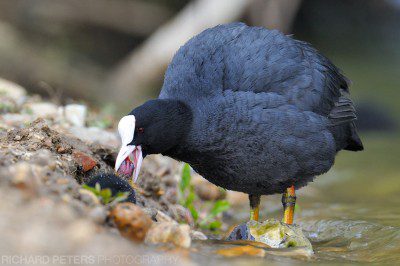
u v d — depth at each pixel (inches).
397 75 1149.7
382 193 604.1
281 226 384.2
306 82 432.5
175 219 458.3
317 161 434.3
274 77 422.6
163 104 399.5
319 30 1337.4
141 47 1104.2
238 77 412.5
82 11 1136.8
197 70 412.2
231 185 437.4
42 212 276.1
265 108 408.8
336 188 633.6
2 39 985.5
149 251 291.3
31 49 1016.2
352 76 1145.4
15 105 560.1
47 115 540.1
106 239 282.5
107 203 324.2
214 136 405.4
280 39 436.8
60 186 308.8
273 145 413.7
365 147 808.3
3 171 297.6
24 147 370.3
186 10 1074.1
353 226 449.4
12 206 275.7
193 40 429.7
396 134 887.1
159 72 1076.5
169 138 401.4
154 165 544.4
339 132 468.1
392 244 397.4
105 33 1162.0
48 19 1111.6
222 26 440.1
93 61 1109.1
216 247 335.9
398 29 1381.6
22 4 1096.8
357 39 1328.7
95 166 397.4
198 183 557.9
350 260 353.4
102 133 522.3
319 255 365.7
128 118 391.5
